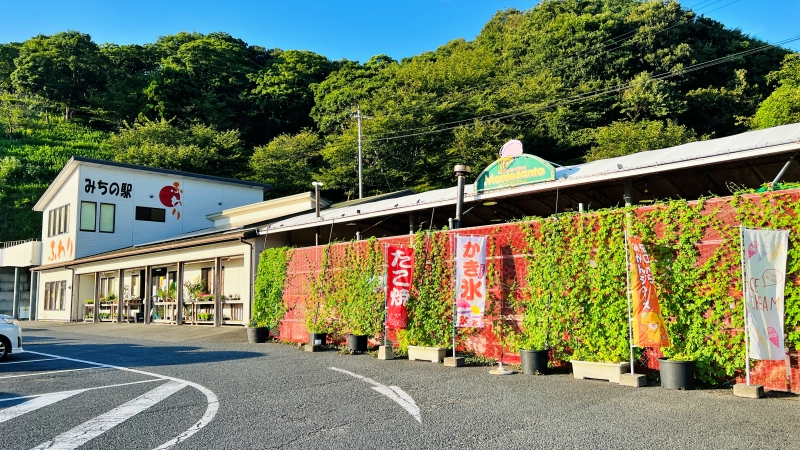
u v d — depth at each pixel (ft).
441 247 34.17
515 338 29.99
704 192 41.75
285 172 140.46
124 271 79.87
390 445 15.38
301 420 18.38
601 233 26.43
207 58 199.21
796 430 15.81
